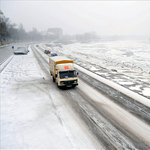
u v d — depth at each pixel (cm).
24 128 733
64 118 824
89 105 991
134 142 623
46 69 2191
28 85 1435
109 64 2648
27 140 643
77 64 2692
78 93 1220
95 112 891
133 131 700
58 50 5856
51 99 1096
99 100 1070
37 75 1827
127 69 2173
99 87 1357
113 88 1306
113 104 996
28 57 3478
